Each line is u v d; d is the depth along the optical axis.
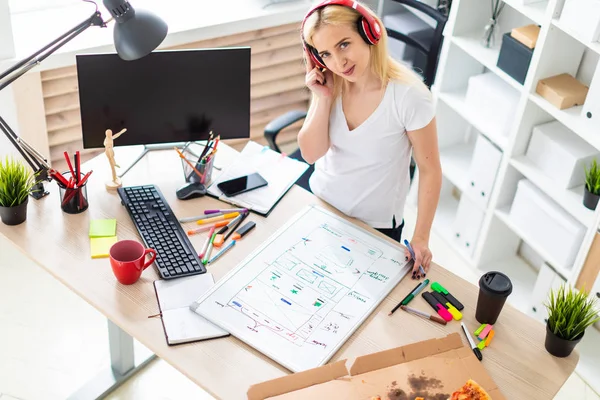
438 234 3.37
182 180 2.29
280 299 1.89
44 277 2.92
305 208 2.20
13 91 2.81
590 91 2.52
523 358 1.79
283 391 1.63
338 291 1.92
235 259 2.02
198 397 2.55
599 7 2.34
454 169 3.26
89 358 2.63
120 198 2.19
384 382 1.66
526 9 2.63
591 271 2.67
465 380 1.69
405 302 1.91
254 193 2.25
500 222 3.09
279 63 3.45
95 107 2.21
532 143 2.84
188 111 2.29
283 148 3.75
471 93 3.03
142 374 2.60
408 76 2.06
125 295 1.89
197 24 3.08
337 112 2.14
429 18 3.19
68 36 2.00
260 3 3.28
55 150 3.12
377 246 2.08
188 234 2.09
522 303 3.04
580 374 2.72
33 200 2.17
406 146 2.19
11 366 2.58
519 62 2.72
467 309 1.91
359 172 2.22
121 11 1.95
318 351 1.75
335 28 1.85
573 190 2.76
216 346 1.77
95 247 2.02
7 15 2.66
